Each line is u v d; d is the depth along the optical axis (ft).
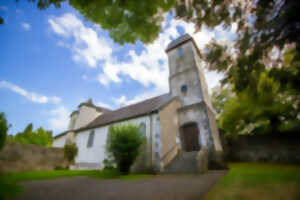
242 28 30.60
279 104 38.50
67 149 47.57
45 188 16.30
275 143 31.71
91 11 19.21
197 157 26.61
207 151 32.91
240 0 27.25
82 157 50.19
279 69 33.12
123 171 29.50
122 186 17.60
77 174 29.58
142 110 48.21
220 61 36.58
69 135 60.34
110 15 19.51
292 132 30.68
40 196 13.02
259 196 10.59
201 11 28.40
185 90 46.14
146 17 20.02
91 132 54.70
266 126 45.06
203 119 37.99
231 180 16.55
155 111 37.29
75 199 12.53
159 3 18.30
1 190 12.59
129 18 20.31
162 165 30.17
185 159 30.81
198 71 46.24
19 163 32.89
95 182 20.58
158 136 33.09
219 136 40.75
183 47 53.83
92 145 50.31
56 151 43.75
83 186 17.76
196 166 26.40
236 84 36.58
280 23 26.86
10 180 17.01
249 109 41.78
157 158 31.07
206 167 28.99
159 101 50.78
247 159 34.09
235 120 47.24
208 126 36.52
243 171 21.83
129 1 17.53
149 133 35.88
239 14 28.71
